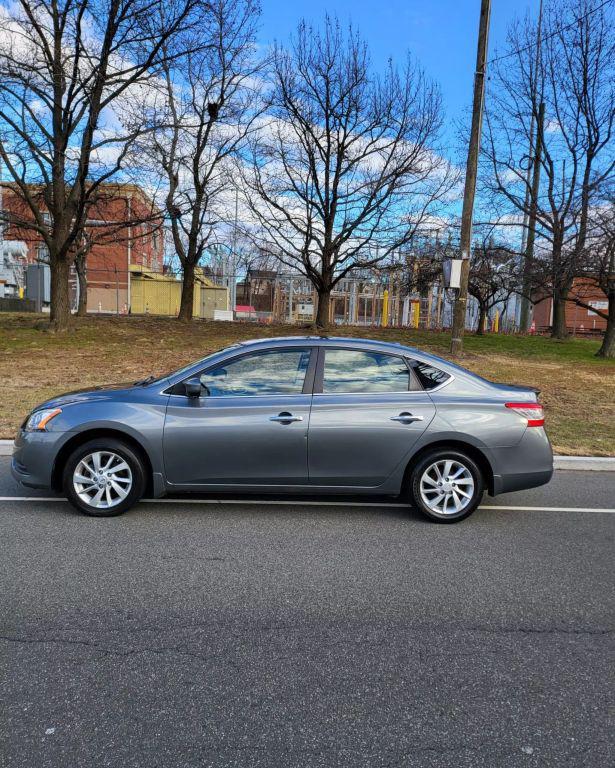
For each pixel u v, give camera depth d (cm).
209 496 594
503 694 283
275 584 399
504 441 525
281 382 532
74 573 409
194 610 360
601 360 1762
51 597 372
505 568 435
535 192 2252
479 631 342
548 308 4759
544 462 534
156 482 517
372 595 386
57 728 253
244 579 405
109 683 285
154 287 4347
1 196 2420
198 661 305
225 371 536
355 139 1989
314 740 248
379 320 4284
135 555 443
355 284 3484
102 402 519
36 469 517
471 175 1491
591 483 683
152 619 347
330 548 466
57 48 1666
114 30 1583
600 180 1645
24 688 279
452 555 458
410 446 519
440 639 332
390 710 269
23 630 332
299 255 2302
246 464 514
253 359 539
